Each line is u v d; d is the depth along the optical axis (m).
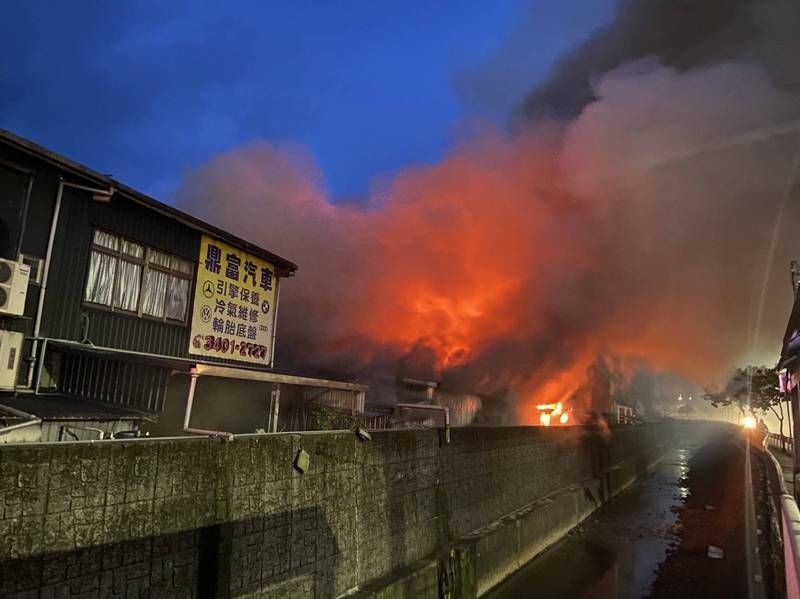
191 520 5.71
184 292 14.25
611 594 12.95
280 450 7.07
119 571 4.96
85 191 11.48
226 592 6.06
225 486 6.18
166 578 5.39
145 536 5.22
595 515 21.12
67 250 11.23
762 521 19.34
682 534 18.66
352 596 8.00
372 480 9.05
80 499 4.71
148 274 13.20
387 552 9.22
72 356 11.68
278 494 6.95
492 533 12.51
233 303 15.94
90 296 11.73
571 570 14.49
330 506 7.91
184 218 13.73
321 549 7.63
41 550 4.38
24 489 4.32
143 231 13.02
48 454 4.51
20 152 10.30
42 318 10.68
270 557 6.71
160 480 5.44
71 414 9.48
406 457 10.19
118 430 10.60
